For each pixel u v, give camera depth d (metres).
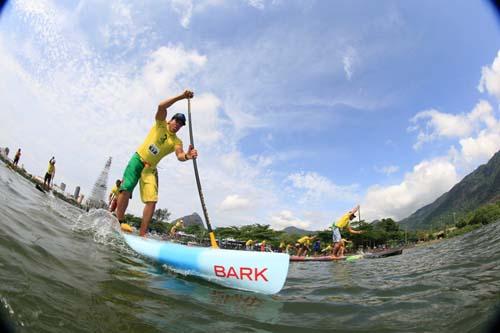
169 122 4.85
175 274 3.32
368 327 2.15
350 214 12.64
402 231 59.50
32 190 8.61
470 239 12.48
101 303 1.90
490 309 2.33
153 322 1.83
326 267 7.75
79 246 3.26
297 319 2.30
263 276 2.97
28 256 2.20
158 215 69.50
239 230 58.47
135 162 4.83
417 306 2.65
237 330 1.94
